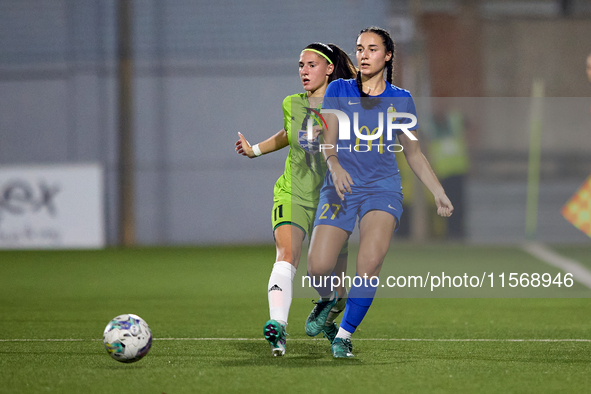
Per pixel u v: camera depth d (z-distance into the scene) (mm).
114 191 58438
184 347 17219
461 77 65750
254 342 18031
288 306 15562
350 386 12891
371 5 58594
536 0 69938
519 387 12867
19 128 58500
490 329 20391
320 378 13516
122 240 56031
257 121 58562
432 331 20016
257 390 12602
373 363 15039
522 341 18172
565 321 22016
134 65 58531
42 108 58438
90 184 51094
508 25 66000
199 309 24797
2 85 58562
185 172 58969
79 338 18766
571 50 66375
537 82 66312
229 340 18375
